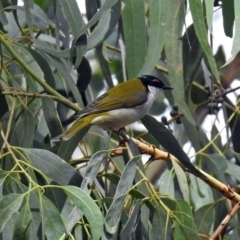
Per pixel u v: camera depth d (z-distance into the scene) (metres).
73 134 10.09
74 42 9.42
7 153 8.80
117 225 8.56
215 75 8.73
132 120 11.52
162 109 16.31
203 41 8.80
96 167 8.83
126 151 10.05
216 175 11.26
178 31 10.31
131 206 9.41
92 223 7.97
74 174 9.09
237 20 8.51
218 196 11.77
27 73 10.93
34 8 11.48
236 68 15.48
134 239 9.01
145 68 9.52
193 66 11.30
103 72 12.06
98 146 14.13
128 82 11.91
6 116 10.26
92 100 11.80
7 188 8.74
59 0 9.77
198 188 11.82
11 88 10.20
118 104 11.23
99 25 9.88
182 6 10.28
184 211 8.98
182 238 8.85
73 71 12.48
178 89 10.35
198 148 12.03
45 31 12.64
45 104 10.29
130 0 9.95
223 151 12.33
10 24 12.52
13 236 7.96
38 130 10.71
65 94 11.54
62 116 11.46
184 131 12.88
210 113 12.38
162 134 9.93
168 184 10.75
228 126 12.60
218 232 9.79
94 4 11.03
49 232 7.91
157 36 9.54
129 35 9.98
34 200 8.52
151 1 9.55
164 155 9.88
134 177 9.21
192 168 9.82
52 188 8.96
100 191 10.07
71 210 8.89
